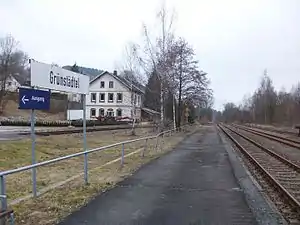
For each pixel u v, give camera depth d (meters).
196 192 10.83
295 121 80.62
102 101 82.12
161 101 41.22
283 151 26.83
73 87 11.05
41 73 9.09
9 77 83.94
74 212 8.34
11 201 9.13
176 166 16.81
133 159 19.27
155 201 9.55
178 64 52.84
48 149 23.06
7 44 80.38
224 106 191.75
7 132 34.03
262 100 100.56
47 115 69.19
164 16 41.59
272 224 7.71
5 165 16.34
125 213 8.31
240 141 36.06
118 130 49.62
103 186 11.51
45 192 10.27
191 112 85.25
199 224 7.55
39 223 7.48
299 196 10.89
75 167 16.27
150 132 46.31
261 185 12.54
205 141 36.09
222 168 16.47
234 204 9.39
